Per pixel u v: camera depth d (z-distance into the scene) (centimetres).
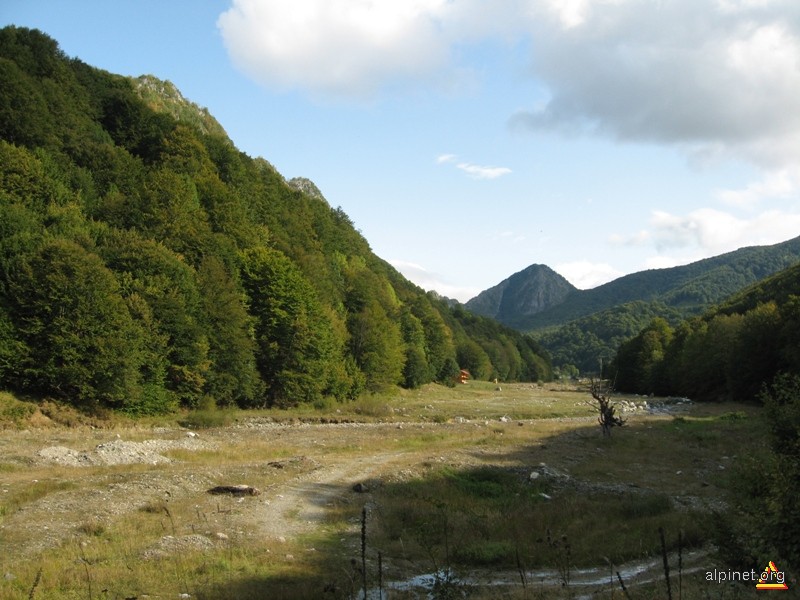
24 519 2058
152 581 1569
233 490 2647
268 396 6850
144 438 4084
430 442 4575
